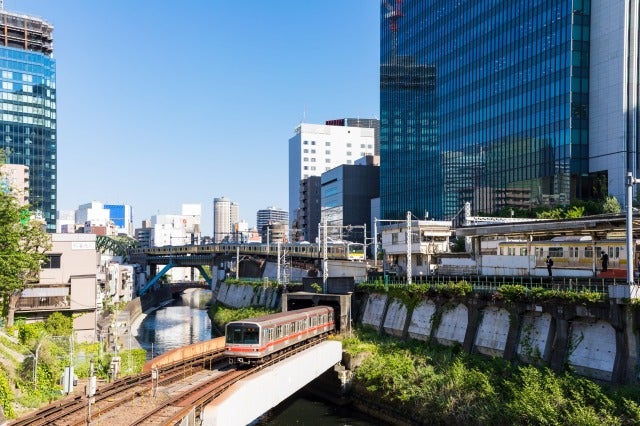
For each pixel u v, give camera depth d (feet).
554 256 170.91
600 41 275.39
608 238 162.40
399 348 171.83
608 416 103.09
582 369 122.11
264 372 124.26
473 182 360.89
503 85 332.80
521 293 139.03
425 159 422.82
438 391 135.13
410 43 446.19
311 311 180.75
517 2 321.52
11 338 166.81
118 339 207.41
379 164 537.24
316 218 640.17
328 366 160.86
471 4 367.45
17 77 501.97
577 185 278.67
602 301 119.14
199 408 98.84
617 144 263.70
